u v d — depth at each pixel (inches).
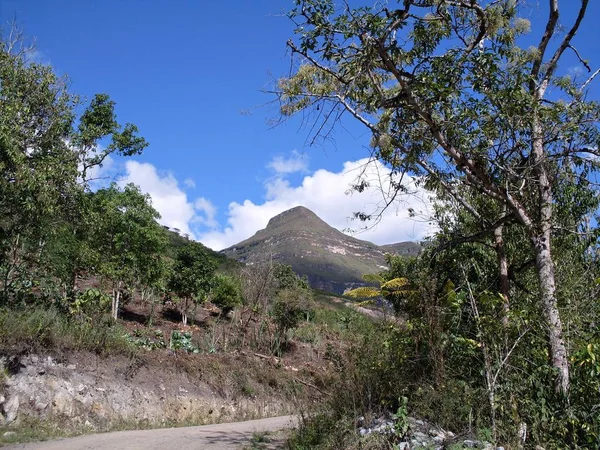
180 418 584.4
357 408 338.6
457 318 343.6
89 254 700.0
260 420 625.0
